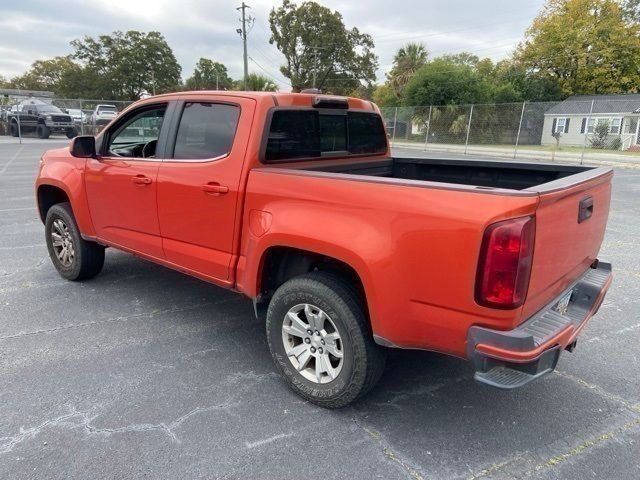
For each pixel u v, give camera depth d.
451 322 2.42
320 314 2.93
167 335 4.01
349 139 4.21
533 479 2.50
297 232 2.86
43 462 2.53
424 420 2.97
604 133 32.59
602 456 2.67
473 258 2.29
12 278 5.23
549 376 3.50
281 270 3.32
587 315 3.01
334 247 2.71
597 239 3.26
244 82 45.62
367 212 2.62
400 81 52.41
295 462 2.58
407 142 32.53
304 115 3.64
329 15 65.12
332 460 2.60
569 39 49.06
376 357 2.84
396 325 2.58
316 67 65.88
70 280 5.16
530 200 2.19
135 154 4.38
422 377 3.48
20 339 3.86
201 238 3.56
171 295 4.87
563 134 41.50
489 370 2.36
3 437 2.71
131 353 3.70
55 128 27.59
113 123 4.30
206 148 3.51
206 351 3.76
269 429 2.84
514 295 2.24
